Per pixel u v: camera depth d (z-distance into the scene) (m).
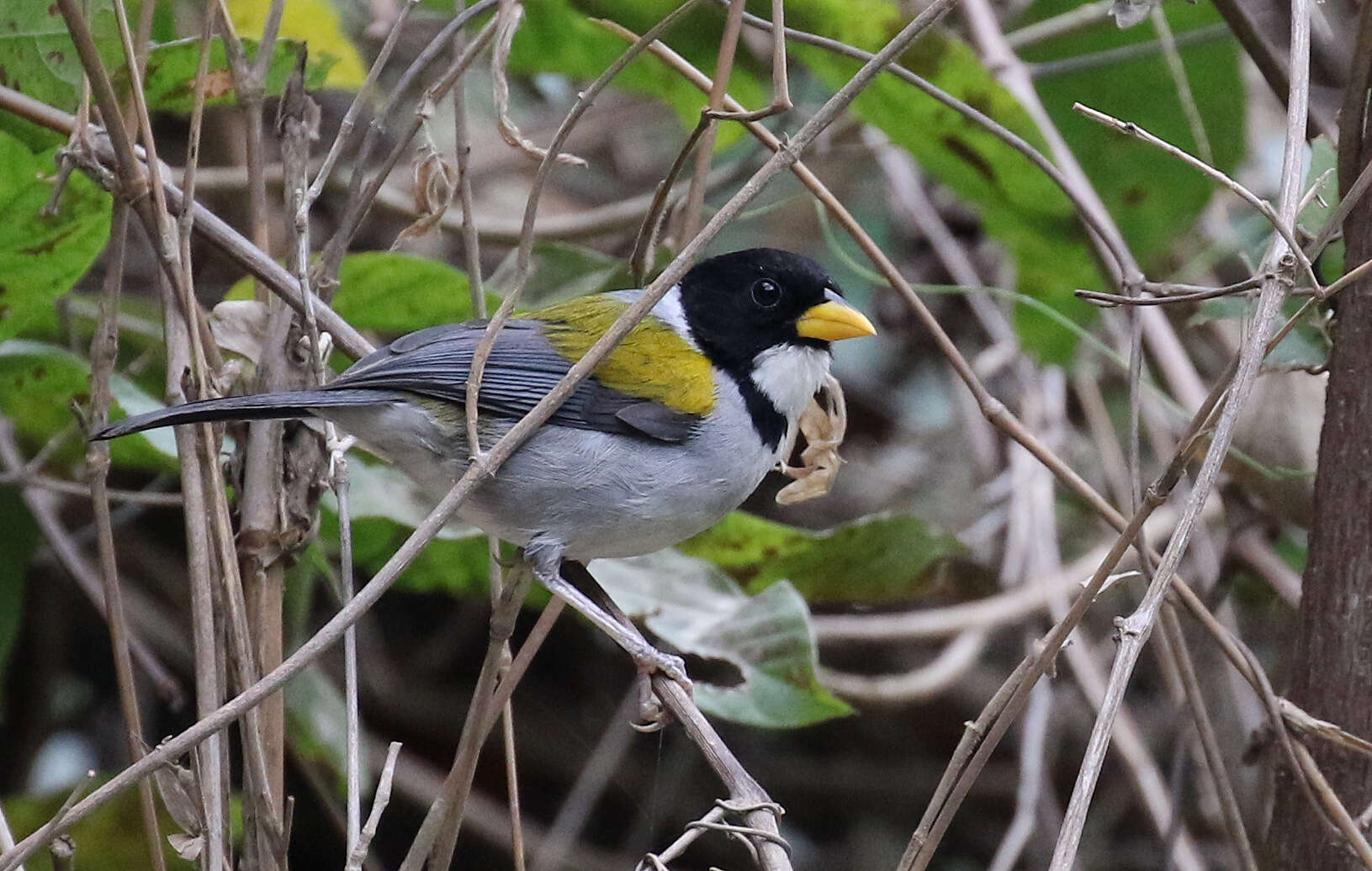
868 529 9.37
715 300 8.19
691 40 9.30
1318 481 6.88
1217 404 6.09
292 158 6.95
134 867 8.98
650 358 7.91
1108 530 11.75
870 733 12.90
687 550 9.73
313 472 6.92
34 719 11.33
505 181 13.04
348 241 7.17
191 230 6.74
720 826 5.78
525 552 7.62
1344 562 6.72
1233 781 10.14
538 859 10.80
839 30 8.57
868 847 12.64
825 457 7.77
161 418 6.21
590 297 8.38
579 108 6.02
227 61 7.25
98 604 9.45
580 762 12.32
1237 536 9.53
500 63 6.52
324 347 7.12
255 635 6.65
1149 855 11.89
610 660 12.58
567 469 7.64
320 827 11.68
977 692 12.68
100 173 6.48
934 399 13.25
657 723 6.81
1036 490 11.05
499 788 12.25
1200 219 10.80
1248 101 11.16
